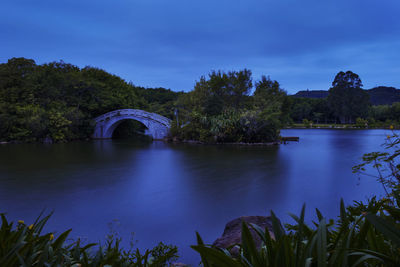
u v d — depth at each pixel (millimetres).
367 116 126688
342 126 122875
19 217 11516
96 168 23812
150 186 17203
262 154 33000
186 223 10602
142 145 44375
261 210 12305
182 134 50875
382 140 53688
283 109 64062
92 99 57969
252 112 46969
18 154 32750
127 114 55875
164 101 99062
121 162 26953
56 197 14648
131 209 12477
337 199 13883
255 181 18531
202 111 53375
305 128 120625
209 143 47281
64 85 54562
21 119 47406
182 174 21125
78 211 12180
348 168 22969
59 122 48812
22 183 18109
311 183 17703
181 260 6930
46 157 30359
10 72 50906
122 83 71312
